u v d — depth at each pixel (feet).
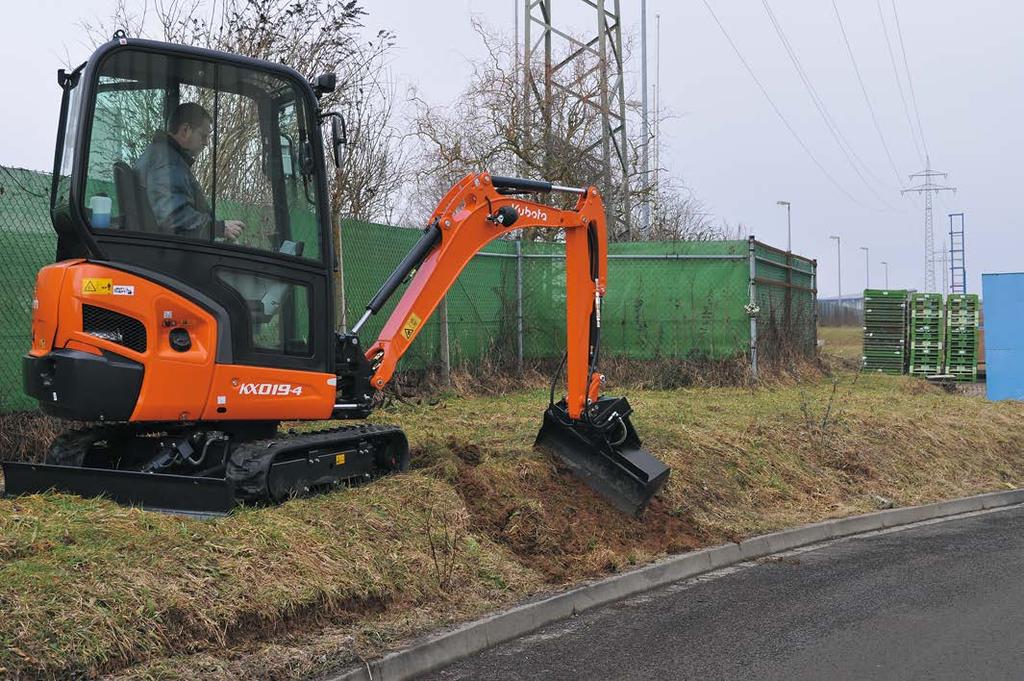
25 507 19.04
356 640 17.79
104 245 20.40
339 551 19.76
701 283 52.60
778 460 35.35
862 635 19.77
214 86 22.12
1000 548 28.43
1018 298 56.65
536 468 27.37
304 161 23.30
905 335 74.08
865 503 34.27
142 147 21.16
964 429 43.75
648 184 76.89
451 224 26.32
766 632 20.16
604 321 53.31
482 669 18.08
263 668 16.01
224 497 20.25
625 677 17.51
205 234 21.61
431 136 63.62
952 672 17.40
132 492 20.80
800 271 63.98
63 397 19.54
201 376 20.94
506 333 50.01
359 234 41.60
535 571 23.30
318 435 23.90
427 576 20.77
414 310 25.70
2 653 13.84
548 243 51.75
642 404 42.63
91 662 14.52
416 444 28.43
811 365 63.62
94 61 20.59
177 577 16.85
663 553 26.23
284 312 22.68
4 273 28.73
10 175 28.89
